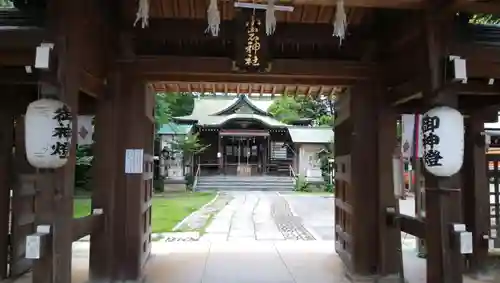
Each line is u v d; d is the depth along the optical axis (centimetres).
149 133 594
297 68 523
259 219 1252
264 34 468
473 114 607
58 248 343
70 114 355
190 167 2584
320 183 2606
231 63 512
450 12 379
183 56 514
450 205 379
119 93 511
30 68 417
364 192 545
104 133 498
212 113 3097
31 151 343
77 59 370
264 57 470
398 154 561
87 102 523
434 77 387
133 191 513
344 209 615
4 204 539
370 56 534
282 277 566
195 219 1229
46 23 376
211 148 3194
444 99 384
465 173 614
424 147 390
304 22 525
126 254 505
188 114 2905
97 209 491
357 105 548
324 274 582
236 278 560
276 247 777
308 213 1429
